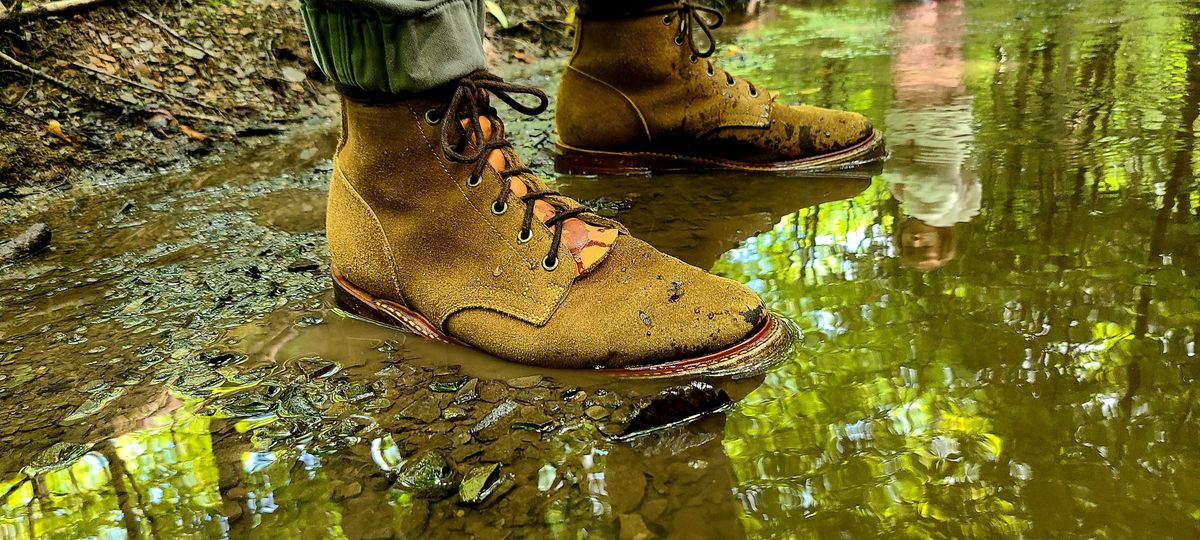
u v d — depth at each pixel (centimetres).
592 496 80
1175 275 118
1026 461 81
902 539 71
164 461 90
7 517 82
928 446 84
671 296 109
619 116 201
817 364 103
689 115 196
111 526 80
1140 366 95
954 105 247
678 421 93
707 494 80
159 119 263
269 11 331
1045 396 91
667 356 105
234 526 79
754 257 142
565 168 215
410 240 119
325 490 84
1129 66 278
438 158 117
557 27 452
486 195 116
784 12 596
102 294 145
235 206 201
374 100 114
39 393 108
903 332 109
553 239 113
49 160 230
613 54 196
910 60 338
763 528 74
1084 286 117
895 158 196
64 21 275
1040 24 405
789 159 196
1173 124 199
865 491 78
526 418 96
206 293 143
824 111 200
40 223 185
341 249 127
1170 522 71
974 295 118
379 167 119
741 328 106
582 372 108
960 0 551
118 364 116
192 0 317
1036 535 71
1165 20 377
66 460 92
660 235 157
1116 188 157
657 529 75
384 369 111
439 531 76
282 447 92
